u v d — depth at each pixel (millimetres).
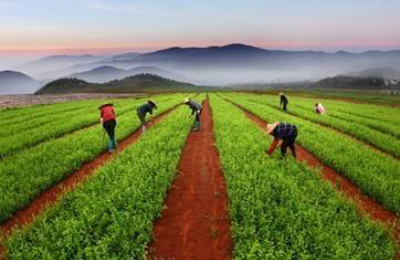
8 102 63812
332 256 6113
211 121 26047
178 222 8227
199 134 20062
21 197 9172
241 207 7980
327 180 10586
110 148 15109
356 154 13586
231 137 16672
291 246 6547
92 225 7270
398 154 14859
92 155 13883
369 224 7422
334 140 16688
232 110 32188
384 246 6668
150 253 6879
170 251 6984
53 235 6777
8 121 26047
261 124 25188
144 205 8117
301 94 99438
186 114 28516
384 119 27453
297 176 10562
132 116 26766
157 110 31297
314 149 14727
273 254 6273
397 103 62906
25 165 11992
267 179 9961
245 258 6355
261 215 7609
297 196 8664
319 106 30281
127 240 6797
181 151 15195
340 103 50750
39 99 76562
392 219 8461
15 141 16375
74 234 6719
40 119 26500
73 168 12328
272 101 50344
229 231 7754
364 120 25625
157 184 9688
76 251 6449
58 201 8773
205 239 7449
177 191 10266
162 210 8836
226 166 11547
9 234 7652
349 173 11391
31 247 6594
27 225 7539
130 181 9750
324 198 9070
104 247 6305
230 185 9898
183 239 7449
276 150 14234
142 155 12758
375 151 14766
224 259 6723
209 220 8312
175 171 11508
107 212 7969
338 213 7988
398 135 19625
